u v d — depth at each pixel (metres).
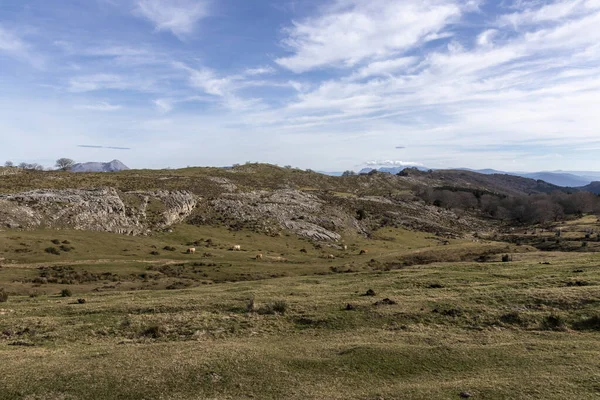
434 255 93.00
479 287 37.38
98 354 22.00
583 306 29.05
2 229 72.56
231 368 19.86
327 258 90.94
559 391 16.92
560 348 22.41
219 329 28.08
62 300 40.53
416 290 38.31
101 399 16.78
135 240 85.19
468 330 26.69
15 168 149.62
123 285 54.66
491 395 16.75
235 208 125.69
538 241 123.62
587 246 100.56
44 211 82.44
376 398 16.48
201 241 93.94
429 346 23.23
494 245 107.94
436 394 16.94
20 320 30.69
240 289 43.97
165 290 47.53
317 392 17.47
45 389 17.36
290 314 31.20
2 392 17.00
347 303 33.12
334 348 23.05
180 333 27.45
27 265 59.94
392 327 27.66
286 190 166.12
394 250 109.06
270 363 20.67
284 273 69.69
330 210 145.00
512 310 29.55
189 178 161.12
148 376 18.66
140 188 127.06
